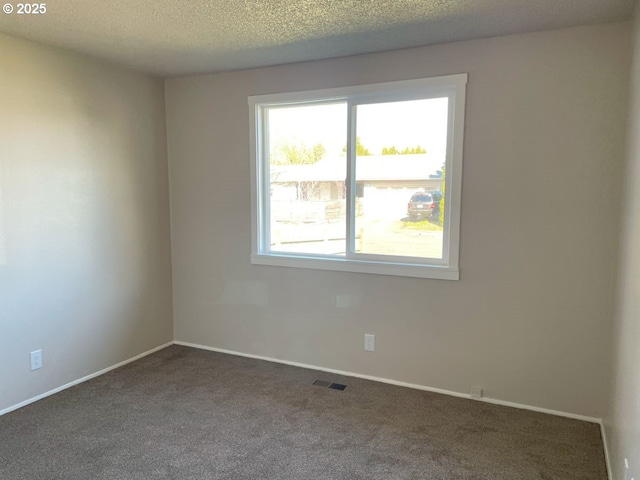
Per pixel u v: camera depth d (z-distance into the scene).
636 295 1.77
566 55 2.54
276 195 3.58
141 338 3.72
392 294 3.14
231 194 3.64
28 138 2.78
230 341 3.81
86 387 3.11
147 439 2.45
